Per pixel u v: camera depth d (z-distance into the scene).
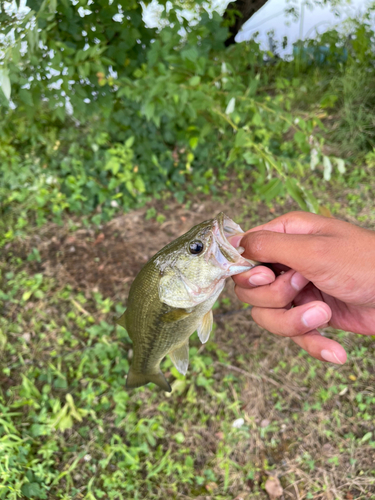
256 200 0.64
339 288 0.20
